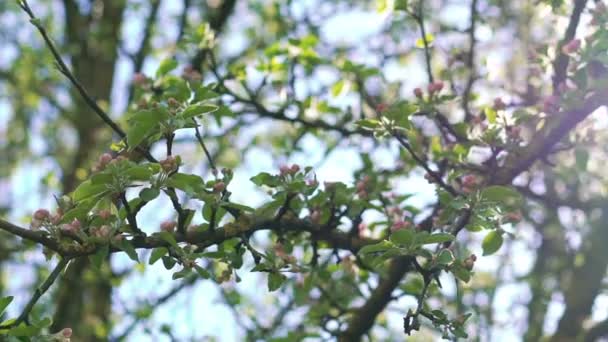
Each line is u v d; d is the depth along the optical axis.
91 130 11.28
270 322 8.45
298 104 6.59
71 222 4.11
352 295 6.52
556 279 9.46
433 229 4.93
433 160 5.94
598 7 5.06
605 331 8.16
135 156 4.79
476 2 6.83
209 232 4.54
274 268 4.67
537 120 5.27
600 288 8.88
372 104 6.60
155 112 4.00
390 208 5.66
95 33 11.66
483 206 4.46
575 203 6.77
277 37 8.85
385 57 8.64
